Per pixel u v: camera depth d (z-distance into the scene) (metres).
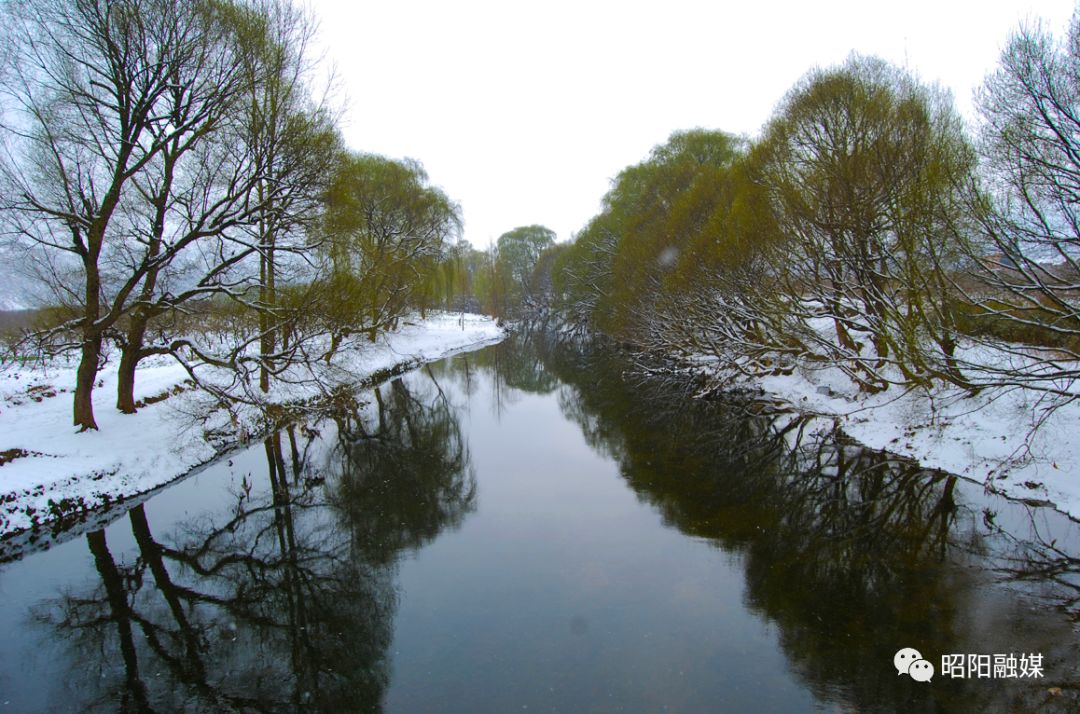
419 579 7.77
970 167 10.16
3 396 15.06
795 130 13.92
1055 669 5.32
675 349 25.06
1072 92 8.27
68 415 13.25
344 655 6.12
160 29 10.87
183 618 7.02
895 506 9.52
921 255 10.88
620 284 29.77
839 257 12.23
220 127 11.97
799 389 17.25
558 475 12.25
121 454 11.33
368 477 12.62
